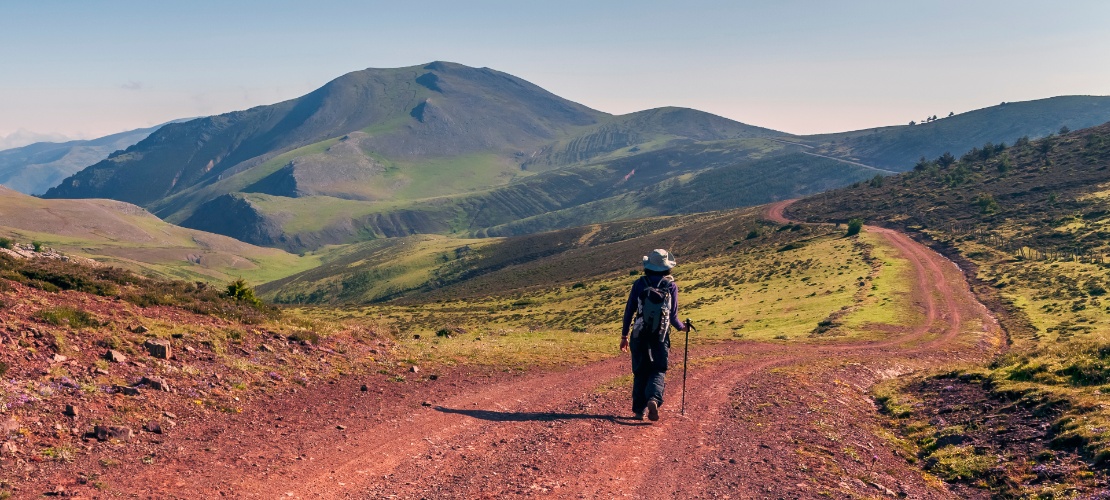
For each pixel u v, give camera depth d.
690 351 24.97
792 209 185.25
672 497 6.07
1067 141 178.62
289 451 7.01
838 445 8.99
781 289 77.94
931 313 56.00
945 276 78.19
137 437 7.07
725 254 132.88
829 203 181.00
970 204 137.88
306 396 10.11
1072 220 105.56
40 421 6.90
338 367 12.63
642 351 9.15
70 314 10.68
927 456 9.38
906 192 168.88
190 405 8.56
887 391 14.64
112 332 10.76
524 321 89.25
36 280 13.09
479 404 10.38
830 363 20.33
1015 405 10.41
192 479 5.83
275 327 15.03
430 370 13.95
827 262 93.19
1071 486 7.12
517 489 6.05
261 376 10.79
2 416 6.79
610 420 9.37
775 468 7.24
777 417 10.49
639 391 9.41
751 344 33.38
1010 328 50.53
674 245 172.00
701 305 75.94
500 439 7.97
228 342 12.35
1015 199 133.88
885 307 58.00
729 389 13.23
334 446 7.33
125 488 5.45
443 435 8.08
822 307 61.78
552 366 16.47
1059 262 78.12
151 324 11.99
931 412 11.70
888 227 132.50
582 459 7.21
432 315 106.88
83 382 8.35
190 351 11.08
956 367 15.82
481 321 93.38
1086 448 7.89
